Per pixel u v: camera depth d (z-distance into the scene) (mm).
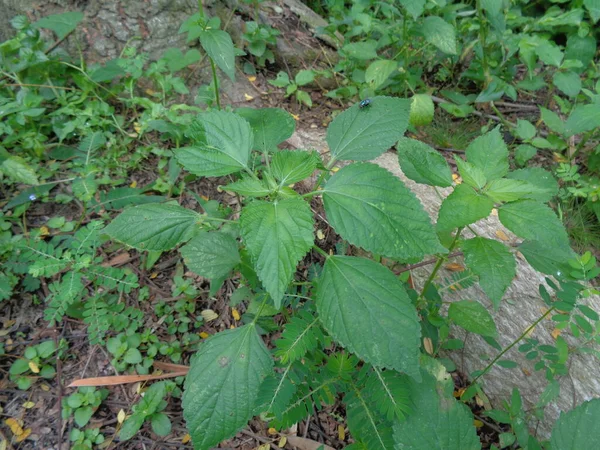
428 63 4453
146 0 3557
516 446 2326
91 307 2402
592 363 2559
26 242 2492
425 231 1581
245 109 2426
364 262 1743
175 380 2363
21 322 2451
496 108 4238
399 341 1600
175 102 3643
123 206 2873
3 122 3059
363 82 3971
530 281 2920
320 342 2127
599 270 1928
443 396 1923
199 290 2709
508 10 4297
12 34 3518
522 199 1775
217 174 1858
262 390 1800
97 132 3066
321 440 2285
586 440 1759
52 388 2273
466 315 2180
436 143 3926
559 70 3758
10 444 2080
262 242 1526
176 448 2176
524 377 2535
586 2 3977
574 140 4023
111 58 3621
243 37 3934
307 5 5305
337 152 2045
